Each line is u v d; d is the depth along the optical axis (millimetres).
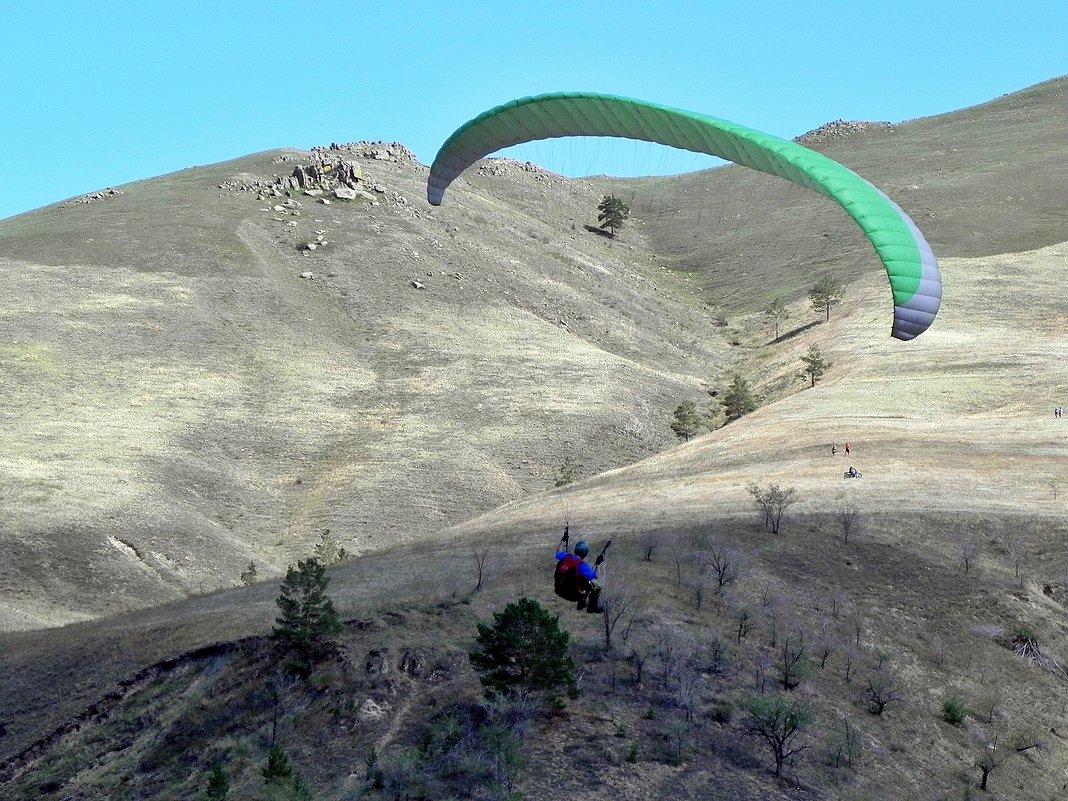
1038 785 30797
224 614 39531
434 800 24859
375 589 40688
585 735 27688
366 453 88688
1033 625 39344
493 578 40438
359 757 27438
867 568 41969
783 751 28500
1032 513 47969
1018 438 64312
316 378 104062
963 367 86625
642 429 97125
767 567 41094
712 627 35000
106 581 63156
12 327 103750
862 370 91688
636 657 31734
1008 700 34875
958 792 29125
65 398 91938
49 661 37938
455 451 88750
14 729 34094
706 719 29234
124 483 76500
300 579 33062
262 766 27859
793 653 34000
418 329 119500
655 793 25438
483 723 28234
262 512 78938
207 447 86750
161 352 104250
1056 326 102000
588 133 26109
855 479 56281
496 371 108688
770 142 22578
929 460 60031
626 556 42062
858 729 30734
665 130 24219
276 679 31844
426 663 31156
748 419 79625
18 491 72250
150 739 31594
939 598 40312
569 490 68500
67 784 30734
